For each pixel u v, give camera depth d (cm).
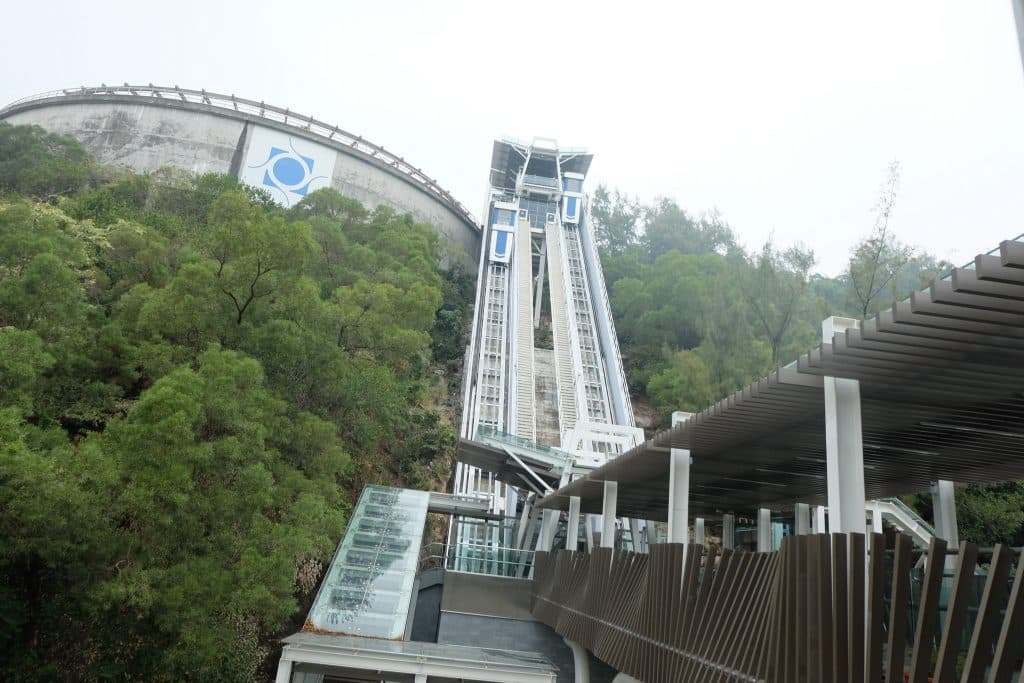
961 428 1175
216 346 1883
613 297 7512
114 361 2172
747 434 1305
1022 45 514
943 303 718
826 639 782
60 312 1891
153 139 6450
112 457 1523
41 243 1914
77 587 1573
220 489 1681
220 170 6431
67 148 5381
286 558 1681
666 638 1227
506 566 2867
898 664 696
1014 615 616
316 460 2323
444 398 5216
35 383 1872
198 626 1573
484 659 1673
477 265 8094
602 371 5028
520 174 8456
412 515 2817
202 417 1647
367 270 3922
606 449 4359
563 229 7225
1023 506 3591
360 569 2314
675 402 5450
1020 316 720
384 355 3222
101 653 1683
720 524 3234
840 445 941
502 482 4019
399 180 7312
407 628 2533
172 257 3003
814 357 920
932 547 693
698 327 5831
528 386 4800
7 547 1394
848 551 793
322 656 1609
